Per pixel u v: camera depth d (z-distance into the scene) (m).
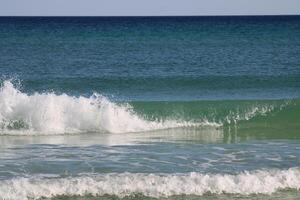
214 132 33.75
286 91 52.97
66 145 29.23
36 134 32.81
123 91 53.31
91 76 64.56
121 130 34.25
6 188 20.61
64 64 78.12
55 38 137.75
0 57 86.81
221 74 67.19
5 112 33.97
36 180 21.56
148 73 68.50
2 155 26.42
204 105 39.81
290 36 145.25
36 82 58.88
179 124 36.09
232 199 20.78
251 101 41.03
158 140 30.88
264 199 20.88
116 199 20.55
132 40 132.25
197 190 21.34
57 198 20.47
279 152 27.41
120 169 23.78
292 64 78.94
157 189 21.22
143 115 36.84
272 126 35.66
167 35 152.38
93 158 25.84
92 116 34.38
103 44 118.88
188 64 80.25
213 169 23.91
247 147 28.73
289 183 22.30
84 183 21.33
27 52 96.94
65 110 34.44
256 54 95.00
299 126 35.62
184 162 25.14
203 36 147.75
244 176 22.44
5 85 35.47
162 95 50.47
